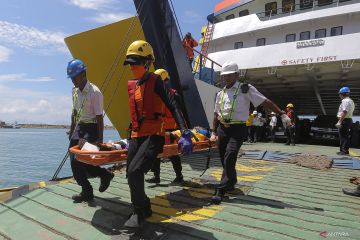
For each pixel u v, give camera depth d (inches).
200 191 177.9
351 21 485.4
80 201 156.2
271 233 117.3
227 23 589.6
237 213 140.1
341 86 665.6
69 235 117.9
